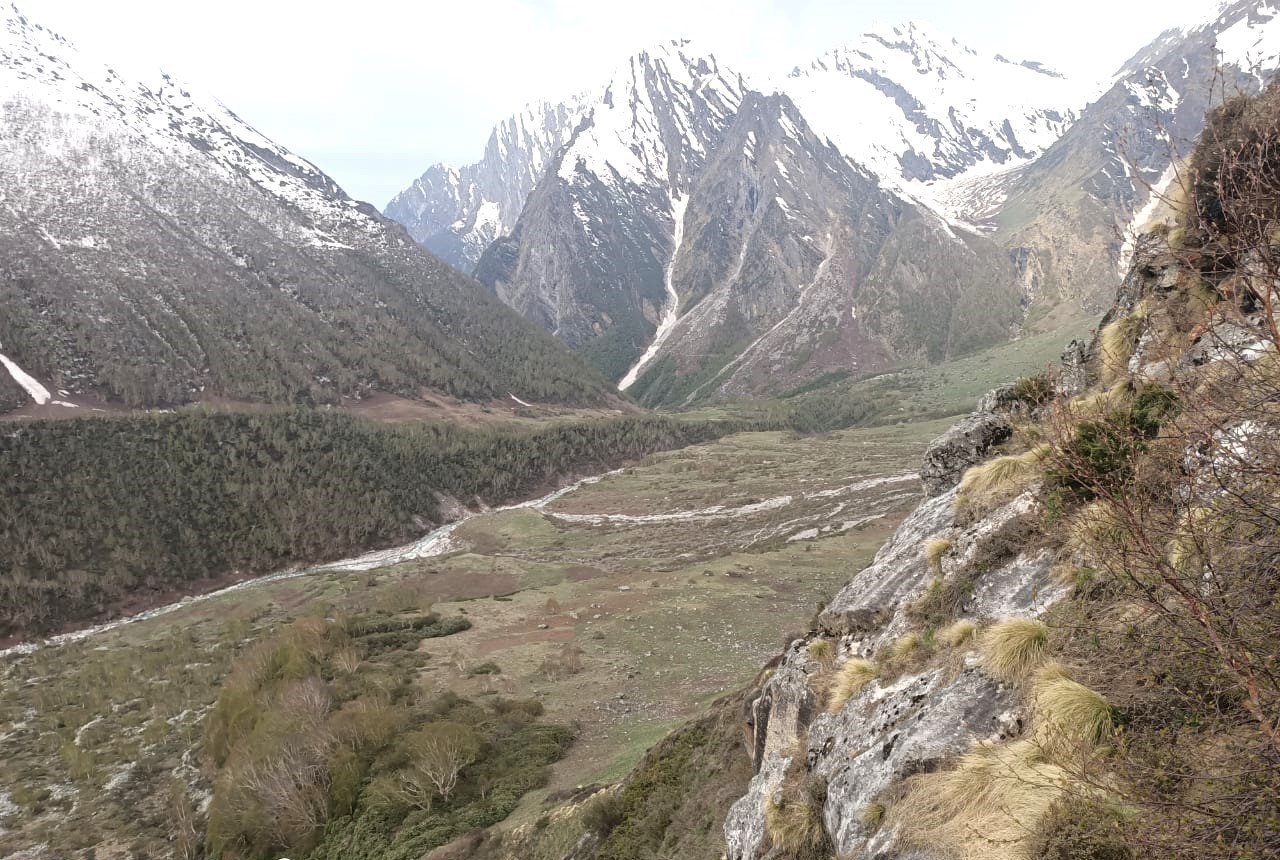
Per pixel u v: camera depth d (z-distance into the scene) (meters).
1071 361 14.59
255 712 53.44
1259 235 4.84
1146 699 6.39
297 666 58.62
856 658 12.61
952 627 10.49
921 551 13.78
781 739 14.72
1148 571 5.59
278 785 40.44
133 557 133.12
